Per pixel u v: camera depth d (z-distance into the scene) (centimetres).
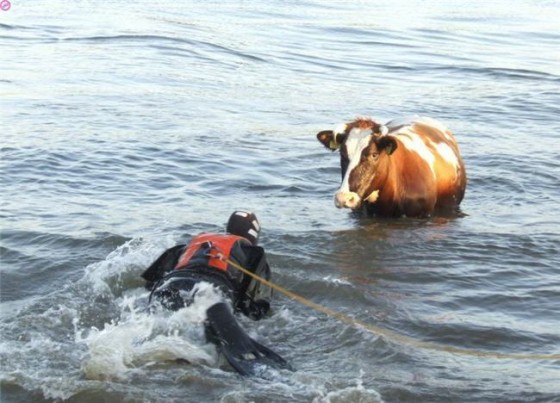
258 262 886
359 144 1166
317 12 3691
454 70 2534
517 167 1488
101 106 1858
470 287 977
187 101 1959
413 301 934
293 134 1691
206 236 898
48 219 1152
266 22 3328
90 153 1484
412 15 3728
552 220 1219
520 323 890
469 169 1472
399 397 738
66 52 2498
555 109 2023
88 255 1023
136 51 2562
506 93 2198
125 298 900
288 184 1365
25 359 779
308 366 787
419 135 1262
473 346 841
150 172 1402
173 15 3366
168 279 859
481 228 1173
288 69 2459
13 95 1925
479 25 3497
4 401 720
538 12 3972
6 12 3212
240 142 1608
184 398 723
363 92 2180
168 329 810
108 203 1239
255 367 757
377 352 813
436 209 1252
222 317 795
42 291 937
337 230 1140
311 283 961
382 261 1042
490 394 746
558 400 737
